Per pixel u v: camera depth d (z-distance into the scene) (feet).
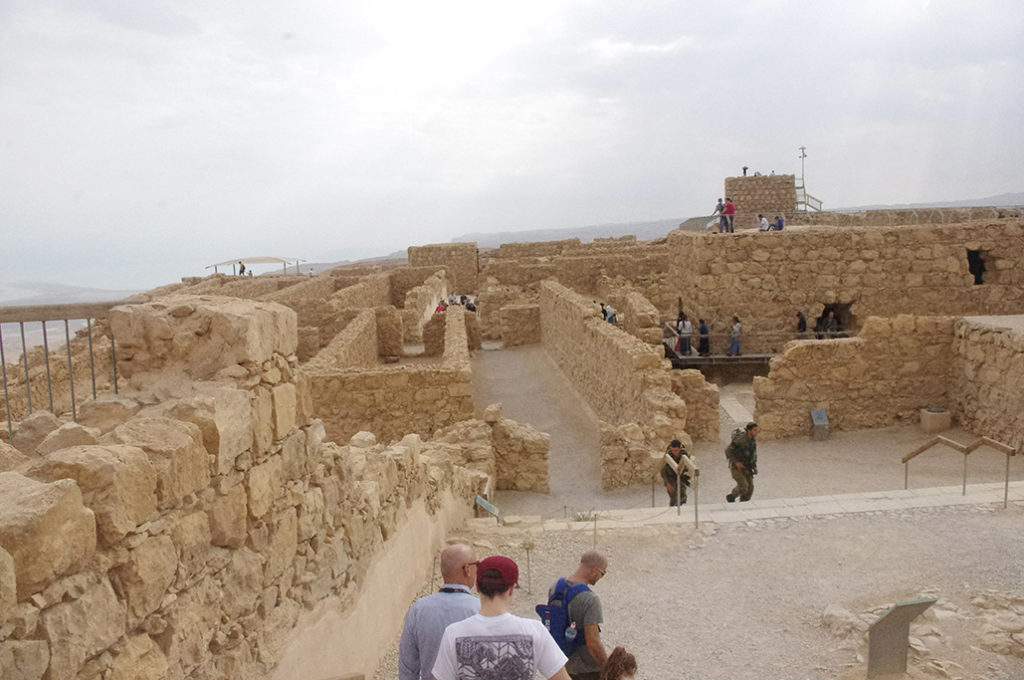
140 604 12.67
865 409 57.62
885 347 57.00
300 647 18.22
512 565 13.70
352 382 52.75
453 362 56.18
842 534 32.07
